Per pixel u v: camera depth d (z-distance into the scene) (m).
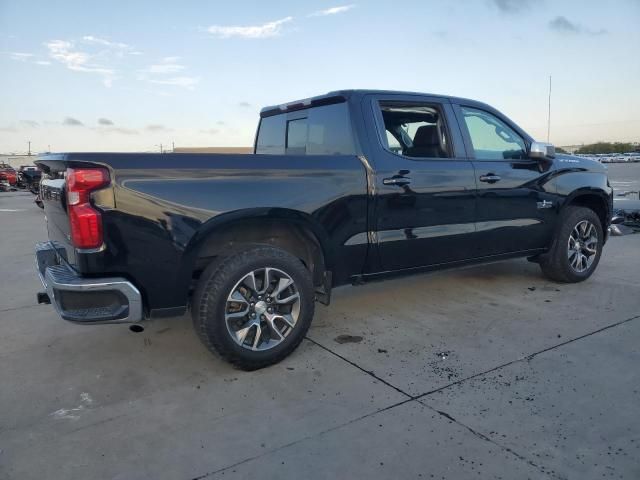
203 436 2.70
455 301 4.93
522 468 2.38
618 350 3.67
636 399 2.98
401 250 4.09
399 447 2.56
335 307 4.82
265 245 3.48
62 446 2.63
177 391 3.21
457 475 2.34
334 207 3.67
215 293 3.24
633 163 46.78
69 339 4.14
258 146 5.26
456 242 4.41
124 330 4.32
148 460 2.50
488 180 4.53
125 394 3.19
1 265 7.12
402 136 4.24
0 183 28.44
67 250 3.24
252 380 3.34
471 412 2.87
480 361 3.54
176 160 3.13
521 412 2.86
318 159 3.64
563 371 3.36
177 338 4.12
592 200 5.62
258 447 2.59
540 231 5.05
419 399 3.03
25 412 2.99
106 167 2.94
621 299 4.89
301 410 2.94
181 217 3.13
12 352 3.89
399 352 3.73
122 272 3.03
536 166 4.93
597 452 2.49
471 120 4.61
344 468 2.40
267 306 3.46
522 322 4.30
